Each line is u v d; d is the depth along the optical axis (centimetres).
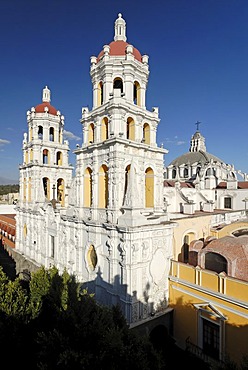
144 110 2812
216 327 2228
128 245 2289
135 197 2353
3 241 5762
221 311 2147
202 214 3775
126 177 2645
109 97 2678
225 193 5959
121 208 2425
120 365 1400
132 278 2298
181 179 7069
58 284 2314
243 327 1994
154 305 2492
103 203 2752
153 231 2455
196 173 6919
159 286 2547
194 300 2380
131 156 2639
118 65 2677
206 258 2497
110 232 2456
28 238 4562
